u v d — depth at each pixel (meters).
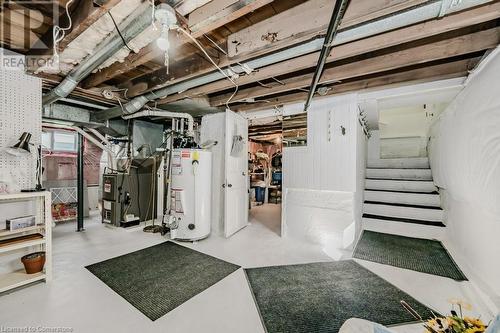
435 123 4.09
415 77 2.56
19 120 2.15
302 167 3.47
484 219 2.17
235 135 3.69
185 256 2.79
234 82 2.66
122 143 4.91
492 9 1.43
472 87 2.19
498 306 1.77
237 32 1.96
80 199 3.86
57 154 5.07
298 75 2.75
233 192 3.72
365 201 4.41
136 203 4.29
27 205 2.23
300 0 1.63
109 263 2.55
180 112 3.96
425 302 1.87
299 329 1.56
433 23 1.60
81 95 3.12
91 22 1.52
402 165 5.24
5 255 2.12
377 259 2.72
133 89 2.97
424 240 3.38
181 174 3.32
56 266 2.45
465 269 2.42
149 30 1.70
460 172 2.38
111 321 1.61
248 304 1.84
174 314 1.70
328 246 3.19
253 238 3.53
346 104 3.09
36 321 1.59
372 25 1.48
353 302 1.87
